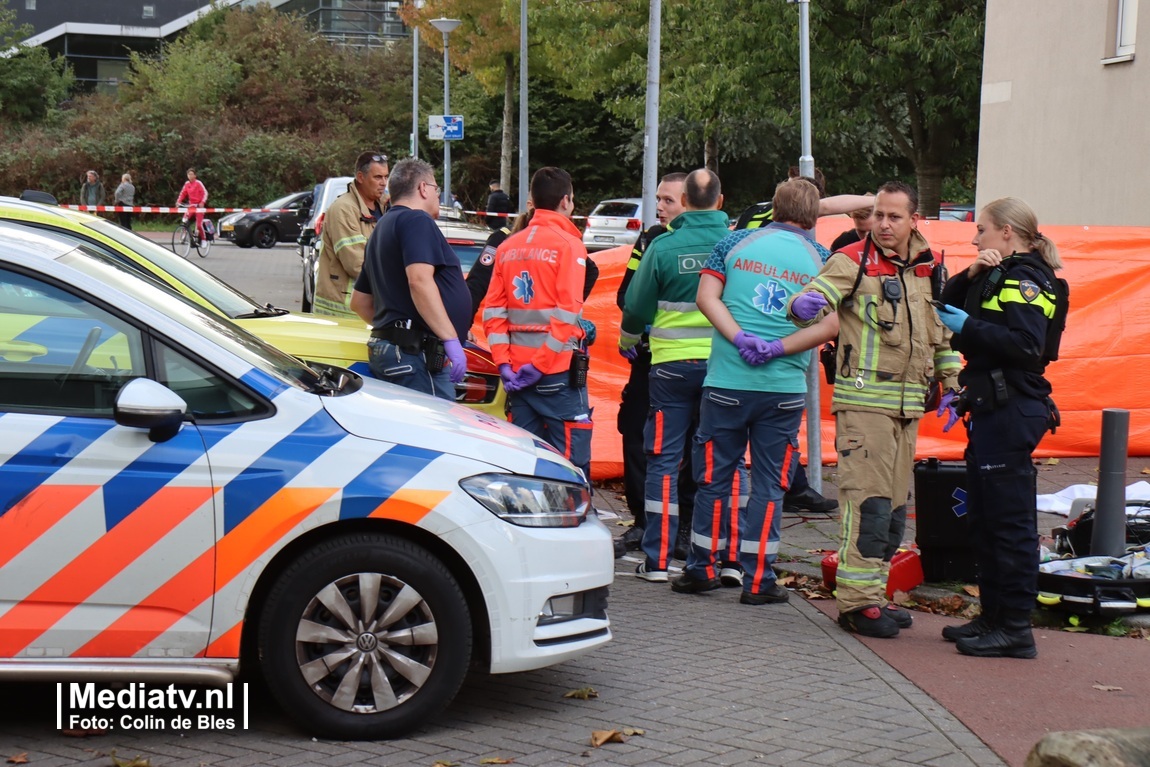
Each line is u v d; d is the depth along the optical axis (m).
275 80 55.44
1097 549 7.10
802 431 10.43
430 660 4.72
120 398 4.43
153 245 8.57
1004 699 5.38
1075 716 5.18
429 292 6.62
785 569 7.55
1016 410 5.89
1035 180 19.28
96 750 4.59
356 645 4.68
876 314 6.16
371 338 6.94
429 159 55.09
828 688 5.48
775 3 28.86
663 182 7.64
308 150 51.56
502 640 4.75
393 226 6.75
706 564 7.06
